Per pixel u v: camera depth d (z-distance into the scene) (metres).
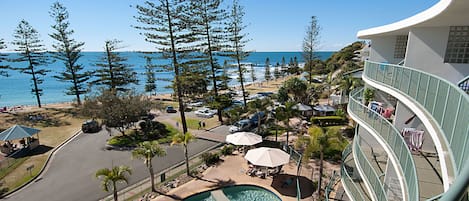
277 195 15.64
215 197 15.73
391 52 14.57
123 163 20.44
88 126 29.30
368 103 15.63
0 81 83.12
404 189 7.58
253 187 16.94
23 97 60.75
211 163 20.27
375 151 15.06
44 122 33.47
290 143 24.55
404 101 9.02
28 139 24.66
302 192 15.88
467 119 4.40
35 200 15.15
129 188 16.50
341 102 31.05
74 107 40.97
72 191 16.12
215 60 34.25
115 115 25.59
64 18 41.19
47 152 22.88
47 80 84.69
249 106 30.30
